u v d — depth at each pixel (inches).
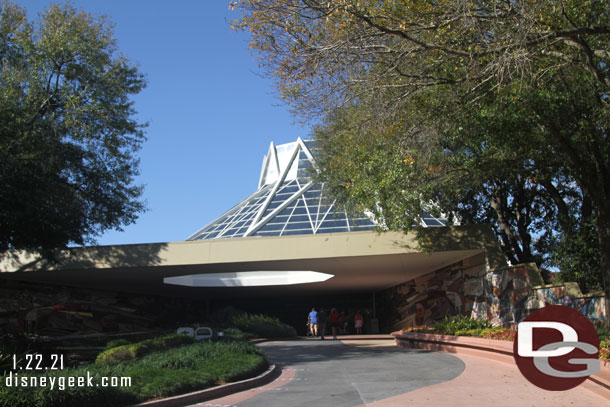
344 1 446.9
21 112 692.1
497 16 443.8
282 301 1771.7
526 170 744.3
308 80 521.3
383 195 708.0
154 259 1042.7
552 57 498.9
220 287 1398.9
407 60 515.2
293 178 1808.6
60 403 301.7
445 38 484.1
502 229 1013.2
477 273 957.8
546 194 944.9
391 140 616.4
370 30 482.9
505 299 851.4
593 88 538.6
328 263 1048.8
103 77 848.3
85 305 1392.7
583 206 803.4
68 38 818.2
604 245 554.6
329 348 868.0
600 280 819.4
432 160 671.1
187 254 1035.3
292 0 476.7
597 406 318.3
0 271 1089.4
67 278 1209.4
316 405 347.6
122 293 1505.9
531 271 796.0
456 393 378.3
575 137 593.3
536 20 436.8
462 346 705.0
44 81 810.2
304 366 608.7
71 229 799.7
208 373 434.6
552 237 1008.9
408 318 1314.0
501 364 551.2
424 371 520.1
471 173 745.6
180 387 385.4
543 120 544.4
